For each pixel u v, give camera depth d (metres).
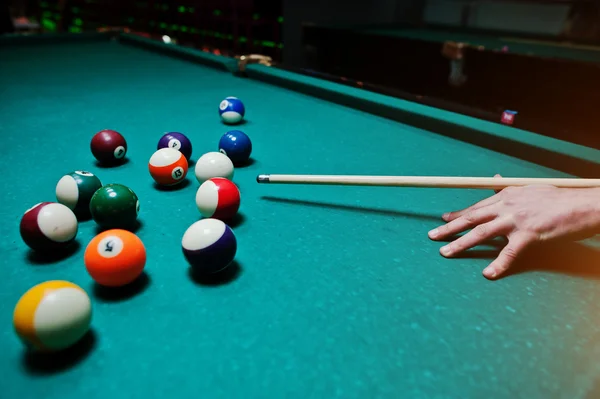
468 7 2.57
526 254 0.50
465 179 0.56
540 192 0.49
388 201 0.64
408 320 0.41
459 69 1.71
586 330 0.40
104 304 0.43
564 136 0.76
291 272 0.48
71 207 0.58
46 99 1.18
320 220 0.58
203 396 0.34
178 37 3.65
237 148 0.74
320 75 1.23
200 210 0.57
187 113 1.06
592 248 0.51
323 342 0.38
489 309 0.42
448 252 0.50
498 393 0.34
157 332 0.40
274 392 0.34
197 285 0.46
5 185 0.69
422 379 0.35
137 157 0.81
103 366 0.36
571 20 1.99
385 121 0.98
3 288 0.46
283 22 2.80
